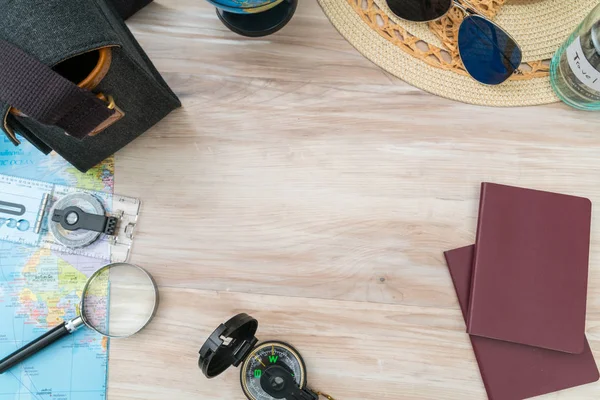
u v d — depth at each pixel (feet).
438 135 2.18
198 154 2.18
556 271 2.07
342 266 2.14
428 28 2.19
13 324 2.12
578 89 2.05
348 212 2.16
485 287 2.06
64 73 1.72
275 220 2.16
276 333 2.12
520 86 2.18
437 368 2.10
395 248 2.14
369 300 2.12
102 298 2.11
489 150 2.17
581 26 1.98
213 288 2.14
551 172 2.17
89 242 2.12
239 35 2.20
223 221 2.16
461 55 2.16
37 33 1.46
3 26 1.47
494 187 2.10
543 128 2.18
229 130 2.19
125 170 2.18
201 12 2.20
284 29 2.19
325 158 2.18
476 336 2.08
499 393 2.05
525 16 2.18
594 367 2.06
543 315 2.05
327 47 2.19
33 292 2.13
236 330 1.90
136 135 2.12
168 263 2.14
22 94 1.42
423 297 2.12
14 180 2.17
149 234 2.15
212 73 2.20
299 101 2.19
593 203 2.15
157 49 2.20
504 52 2.13
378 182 2.17
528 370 2.06
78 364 2.10
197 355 2.11
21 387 2.10
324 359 2.11
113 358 2.11
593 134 2.16
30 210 2.16
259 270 2.14
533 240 2.09
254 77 2.19
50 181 2.18
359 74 2.19
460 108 2.18
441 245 2.14
